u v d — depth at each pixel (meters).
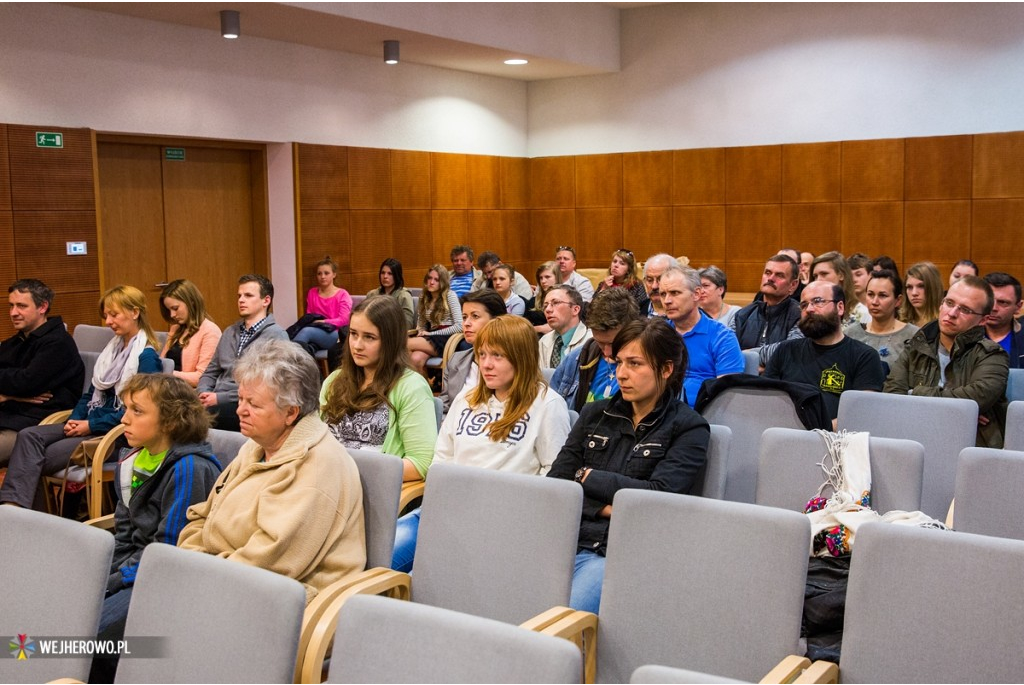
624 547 2.27
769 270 5.32
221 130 7.80
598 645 2.27
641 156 10.48
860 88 9.21
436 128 9.95
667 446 2.85
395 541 3.00
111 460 4.39
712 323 4.16
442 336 7.01
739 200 9.97
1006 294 4.40
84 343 5.81
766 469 2.86
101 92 6.93
